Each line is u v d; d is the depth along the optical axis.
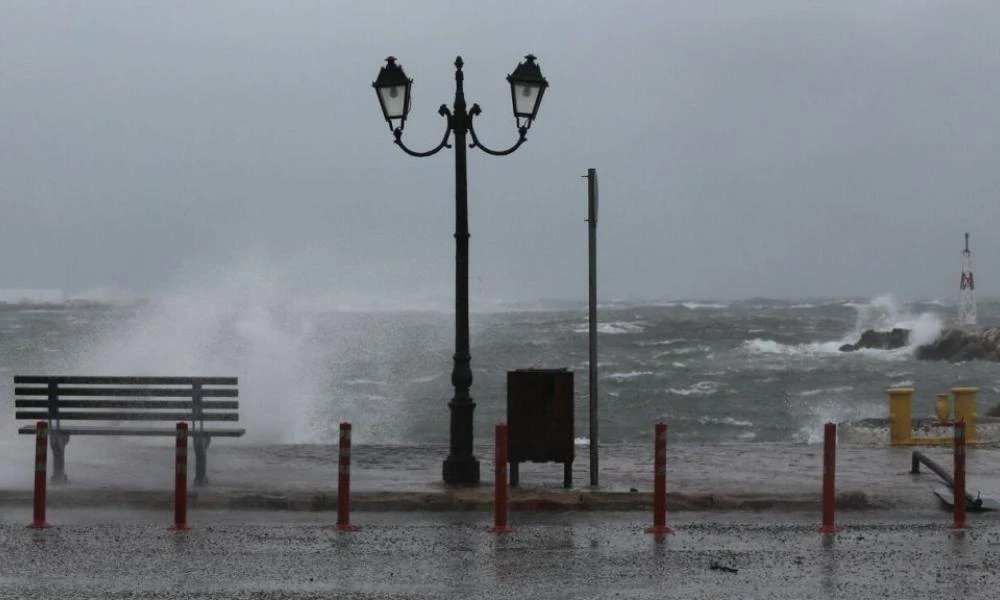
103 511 20.69
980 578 15.56
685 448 29.25
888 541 18.08
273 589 14.84
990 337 118.19
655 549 17.45
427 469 24.69
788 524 19.58
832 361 115.00
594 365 22.55
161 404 22.59
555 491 21.45
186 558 16.72
